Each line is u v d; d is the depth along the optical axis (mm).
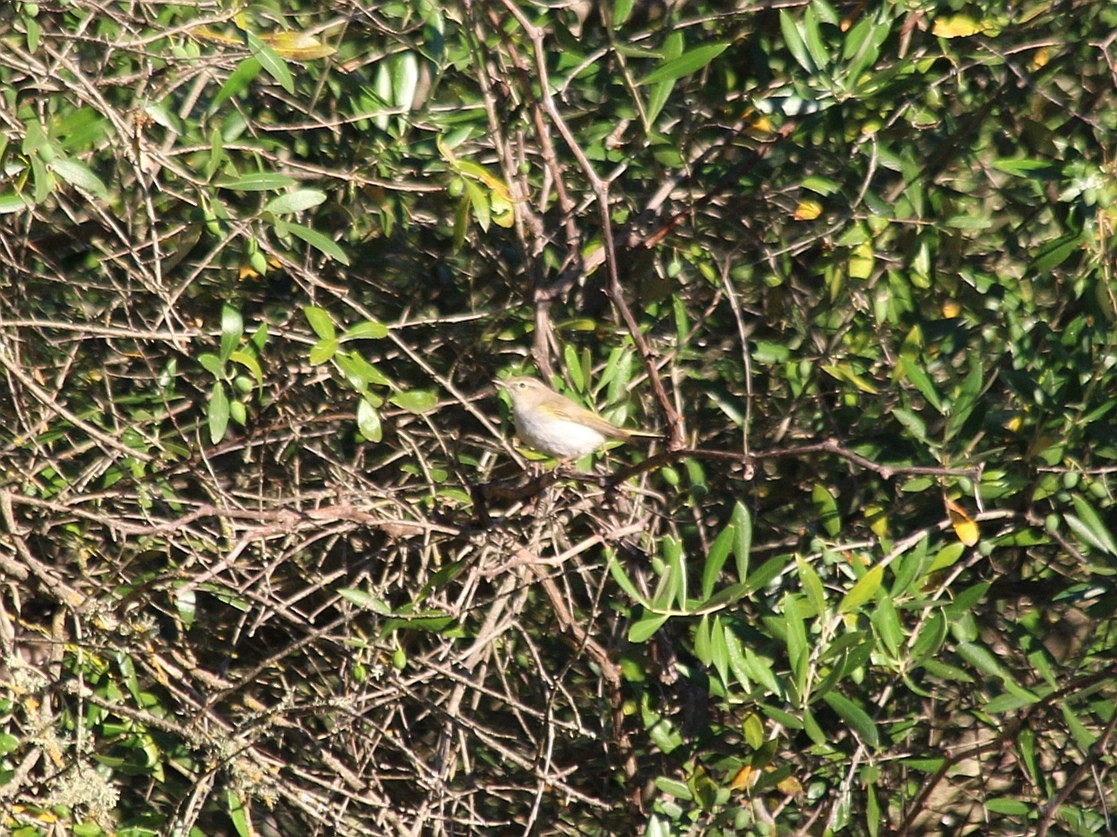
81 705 9969
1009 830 11055
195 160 11617
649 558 10914
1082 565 9969
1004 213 11812
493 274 12734
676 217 11094
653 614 8383
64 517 11289
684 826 10023
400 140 11156
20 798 9656
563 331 12102
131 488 10719
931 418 10836
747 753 10594
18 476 11531
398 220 11734
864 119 11195
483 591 12773
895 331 10875
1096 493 9703
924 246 10531
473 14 10117
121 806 12188
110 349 12438
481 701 12992
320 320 9672
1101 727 10648
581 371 10609
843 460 11039
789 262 11336
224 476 12555
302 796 10805
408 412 11633
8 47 10711
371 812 11953
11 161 10172
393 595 12602
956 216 10539
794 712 9539
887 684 9969
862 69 10039
